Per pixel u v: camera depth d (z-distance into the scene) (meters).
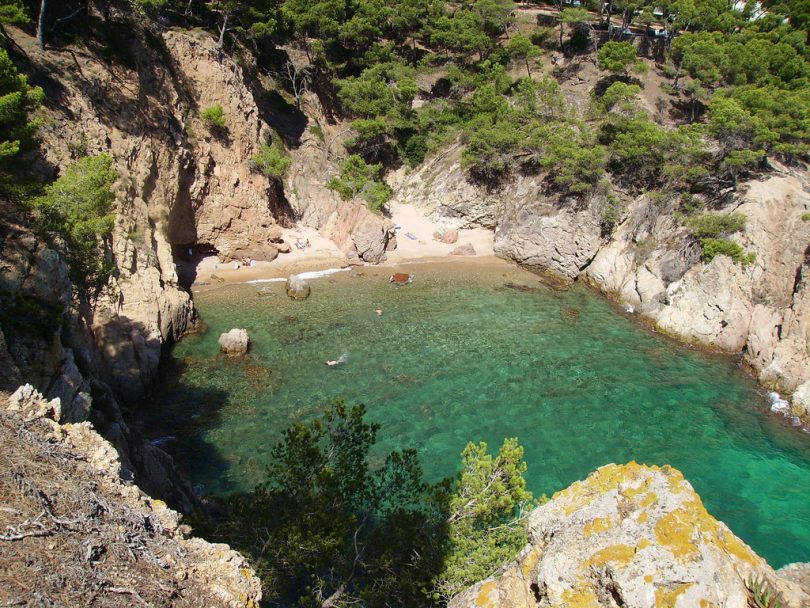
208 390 37.91
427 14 82.50
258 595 11.93
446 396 39.03
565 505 12.84
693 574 10.27
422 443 34.38
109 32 48.62
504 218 65.25
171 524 13.07
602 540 11.44
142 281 40.34
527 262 62.47
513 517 19.50
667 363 45.44
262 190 59.34
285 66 72.94
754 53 67.75
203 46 57.66
